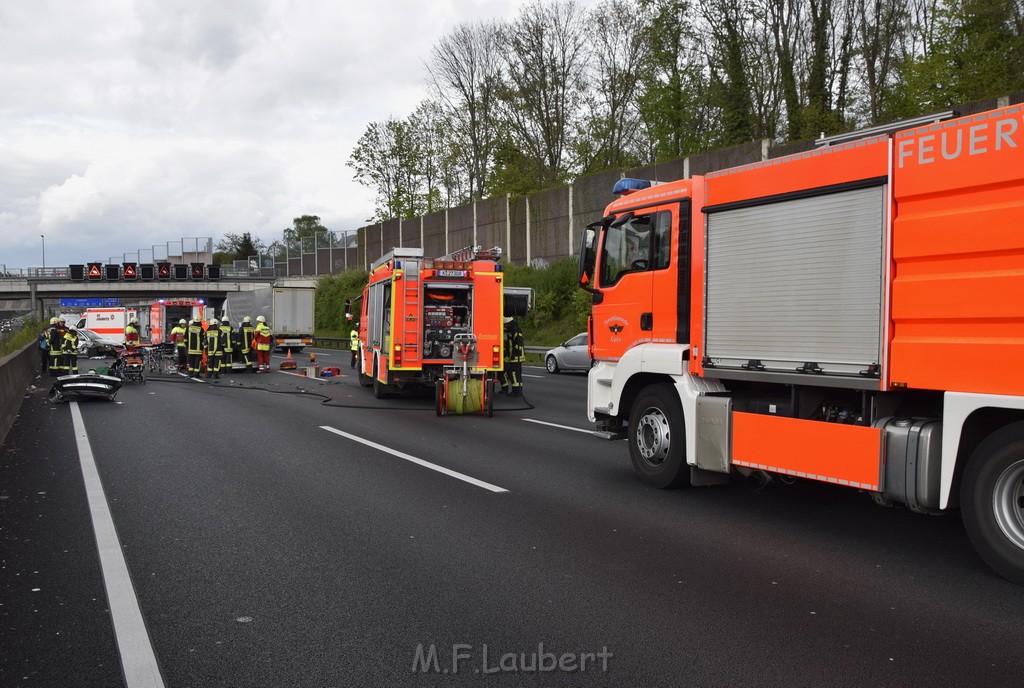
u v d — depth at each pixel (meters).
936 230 5.25
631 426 8.22
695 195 7.39
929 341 5.30
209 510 7.00
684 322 7.51
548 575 5.19
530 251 41.75
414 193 64.88
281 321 39.22
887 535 6.19
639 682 3.65
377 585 5.00
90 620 4.42
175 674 3.75
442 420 13.66
